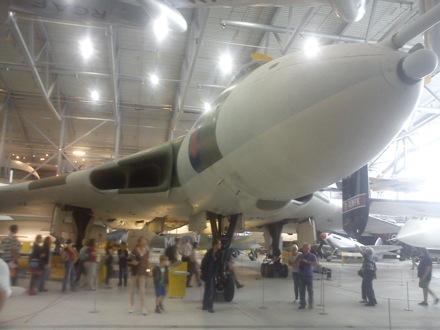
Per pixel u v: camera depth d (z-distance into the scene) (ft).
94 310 22.47
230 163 19.40
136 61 66.74
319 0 23.88
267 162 17.24
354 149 15.40
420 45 14.06
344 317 23.06
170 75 71.61
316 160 16.01
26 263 35.83
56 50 63.77
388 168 115.65
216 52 63.57
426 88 72.95
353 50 14.83
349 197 22.75
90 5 27.94
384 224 59.52
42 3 27.58
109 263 34.78
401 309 26.68
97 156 103.86
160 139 97.81
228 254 27.07
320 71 14.92
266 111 16.44
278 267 44.11
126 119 89.40
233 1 25.36
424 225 69.56
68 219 37.22
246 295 30.48
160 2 25.76
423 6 27.32
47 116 86.89
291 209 26.50
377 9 52.21
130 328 18.57
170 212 32.53
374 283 44.39
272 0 24.52
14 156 107.34
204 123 22.33
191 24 56.75
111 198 31.99
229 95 20.30
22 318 20.11
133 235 56.18
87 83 74.79
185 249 35.47
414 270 67.26
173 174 27.81
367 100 14.01
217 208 25.81
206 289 23.44
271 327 19.74
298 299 28.73
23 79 73.36
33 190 33.60
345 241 92.94
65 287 29.19
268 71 17.56
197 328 18.98
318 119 14.87
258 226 46.57
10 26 47.70
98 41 60.95
